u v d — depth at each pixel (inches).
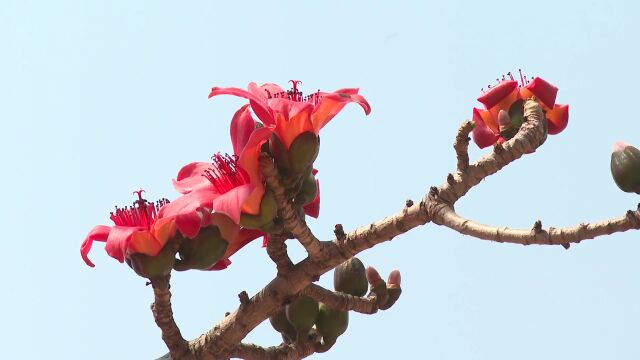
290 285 247.6
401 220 242.2
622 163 254.4
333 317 272.4
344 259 245.1
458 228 235.3
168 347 248.5
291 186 235.8
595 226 226.7
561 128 281.0
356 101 230.8
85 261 240.1
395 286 283.3
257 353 261.0
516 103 273.6
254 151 228.8
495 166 243.4
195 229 226.7
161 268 238.2
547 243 227.3
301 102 233.9
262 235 251.8
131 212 242.4
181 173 245.3
